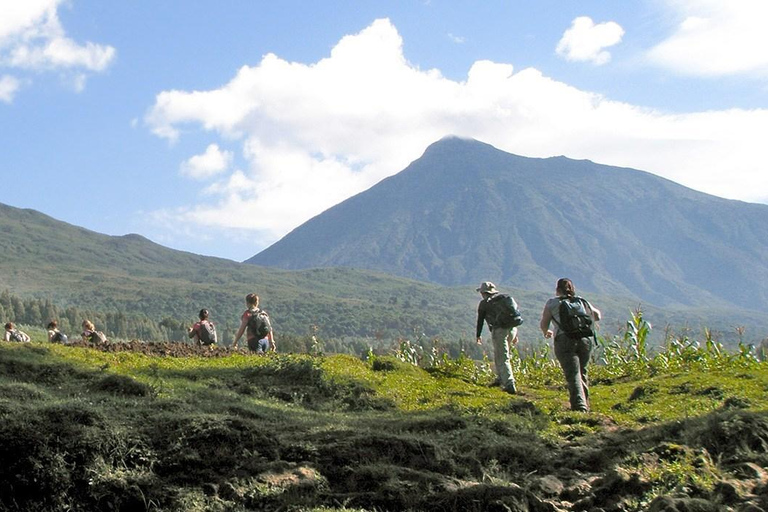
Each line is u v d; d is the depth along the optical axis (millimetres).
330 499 6859
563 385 16328
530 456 8086
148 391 10273
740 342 17188
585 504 6758
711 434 7812
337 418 9656
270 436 7871
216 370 12781
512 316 14578
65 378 11078
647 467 7258
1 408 7629
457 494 6727
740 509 6074
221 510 6672
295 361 12914
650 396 12836
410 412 11062
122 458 7305
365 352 17656
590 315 12500
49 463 7094
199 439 7613
